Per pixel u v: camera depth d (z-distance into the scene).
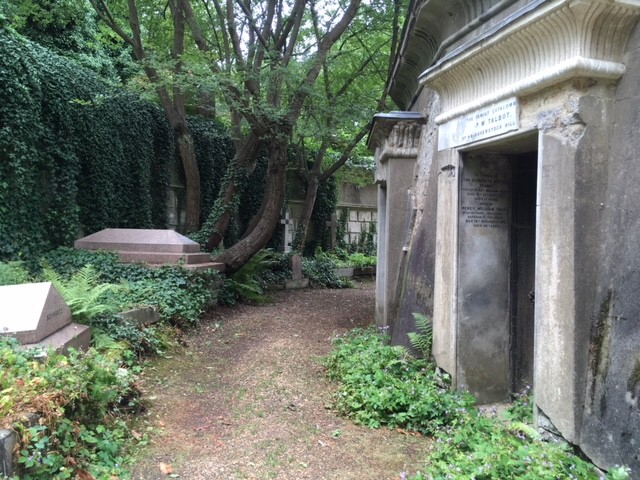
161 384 5.09
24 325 4.19
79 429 3.27
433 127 5.96
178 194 14.00
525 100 3.69
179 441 3.77
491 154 4.72
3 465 2.56
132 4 10.98
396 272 7.06
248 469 3.33
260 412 4.41
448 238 4.77
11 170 8.45
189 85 9.41
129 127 11.74
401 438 3.88
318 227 19.39
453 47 5.18
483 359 4.65
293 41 10.60
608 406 2.94
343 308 11.18
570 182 3.19
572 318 3.15
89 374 3.61
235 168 12.33
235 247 11.30
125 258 9.20
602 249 3.15
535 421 3.52
